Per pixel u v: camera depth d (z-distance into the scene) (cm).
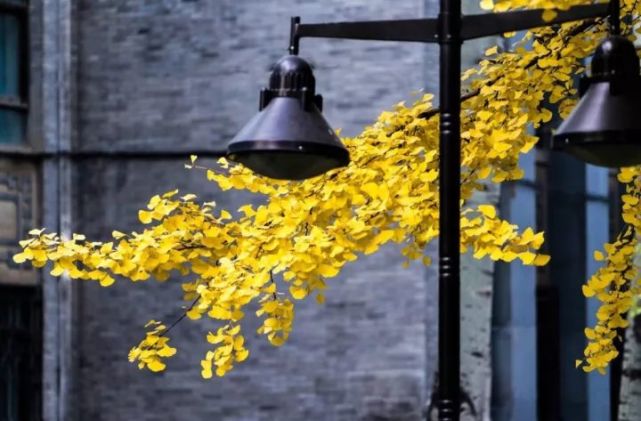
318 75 2648
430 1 2636
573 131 1043
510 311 2880
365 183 1322
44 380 2698
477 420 2664
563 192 3291
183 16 2712
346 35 1119
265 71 2678
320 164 1069
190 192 2697
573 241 3297
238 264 1304
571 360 3288
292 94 1080
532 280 2984
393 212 1309
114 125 2727
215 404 2666
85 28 2750
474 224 1291
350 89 2636
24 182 2714
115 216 2717
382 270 2620
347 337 2628
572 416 3284
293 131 1054
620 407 2128
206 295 1298
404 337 2609
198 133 2698
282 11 2670
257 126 1063
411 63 2612
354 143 1375
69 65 2738
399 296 2616
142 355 1352
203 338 2673
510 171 1365
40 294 2709
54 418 2694
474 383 2670
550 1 1157
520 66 1384
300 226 1351
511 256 1275
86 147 2730
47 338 2698
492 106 1366
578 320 3294
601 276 1519
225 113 2689
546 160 3222
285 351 2644
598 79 1057
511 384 2875
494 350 2827
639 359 2111
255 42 2681
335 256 1280
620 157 1057
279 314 1325
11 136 2717
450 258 1076
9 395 2681
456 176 1081
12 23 2739
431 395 2600
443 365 1069
